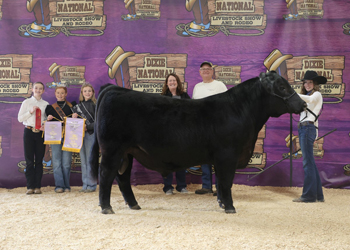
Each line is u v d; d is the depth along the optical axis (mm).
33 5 6699
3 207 4758
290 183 6195
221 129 4289
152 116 4285
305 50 6559
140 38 6695
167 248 3025
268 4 6605
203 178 5977
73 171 6680
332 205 5062
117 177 4711
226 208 4434
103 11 6715
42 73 6719
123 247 3043
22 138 6648
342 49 6500
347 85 6484
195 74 6695
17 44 6711
